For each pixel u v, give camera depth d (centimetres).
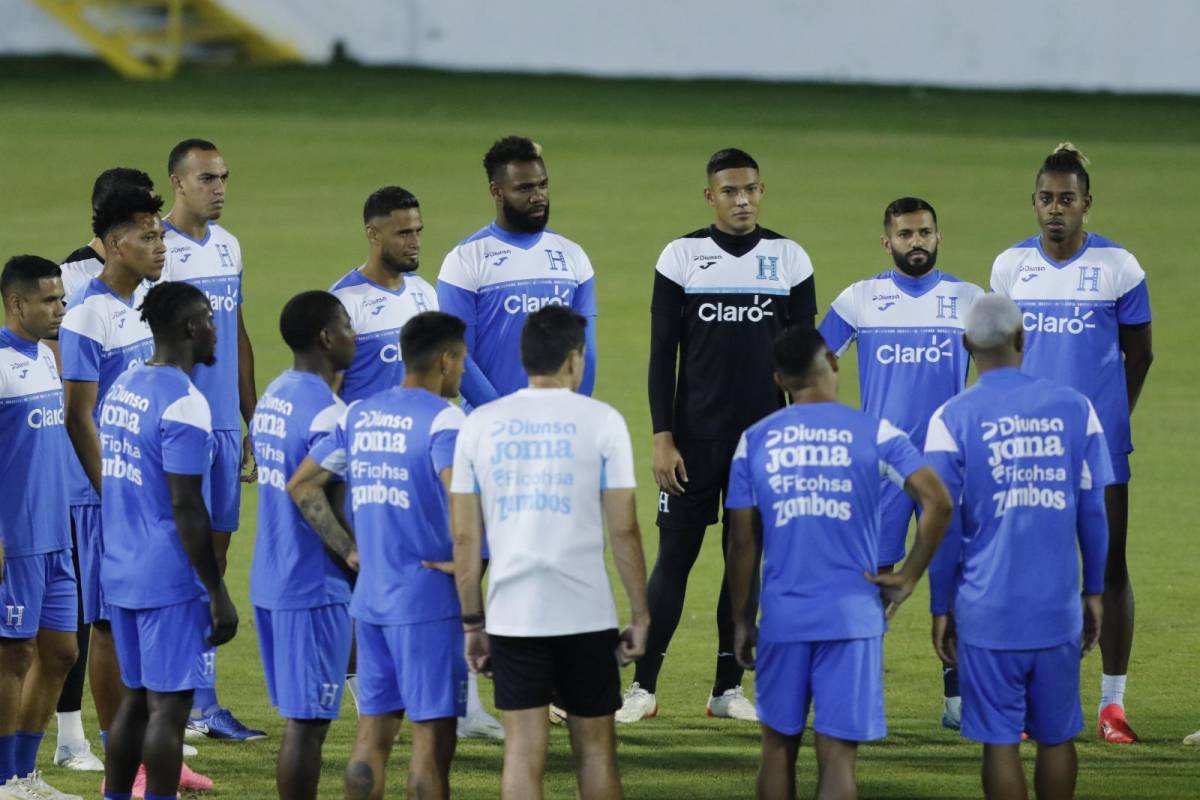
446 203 8275
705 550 3666
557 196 8512
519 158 2447
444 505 1903
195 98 11569
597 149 9912
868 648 1822
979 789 2144
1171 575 3322
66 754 2320
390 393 1928
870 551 1850
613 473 1817
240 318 2641
